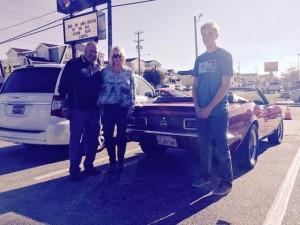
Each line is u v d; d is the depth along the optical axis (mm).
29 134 4695
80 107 3943
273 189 3678
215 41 3469
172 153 5777
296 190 3646
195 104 3523
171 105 4074
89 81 3959
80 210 3049
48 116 4668
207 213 2980
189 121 3854
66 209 3072
